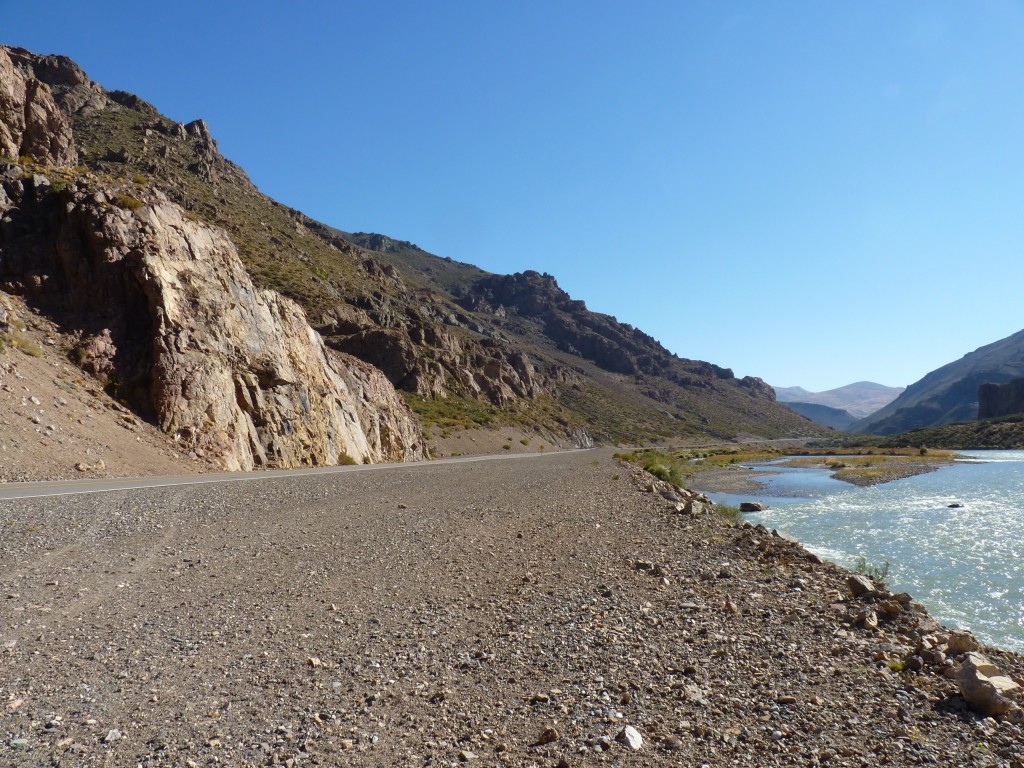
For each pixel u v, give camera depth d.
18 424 21.30
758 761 3.94
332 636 6.44
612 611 7.42
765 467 84.31
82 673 5.32
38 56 108.56
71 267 30.06
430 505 18.31
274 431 35.62
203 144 120.06
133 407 27.86
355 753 4.02
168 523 13.04
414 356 100.38
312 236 132.38
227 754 3.98
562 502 20.12
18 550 9.93
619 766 3.86
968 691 4.80
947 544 19.64
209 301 34.62
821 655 5.93
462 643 6.25
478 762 3.91
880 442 170.62
